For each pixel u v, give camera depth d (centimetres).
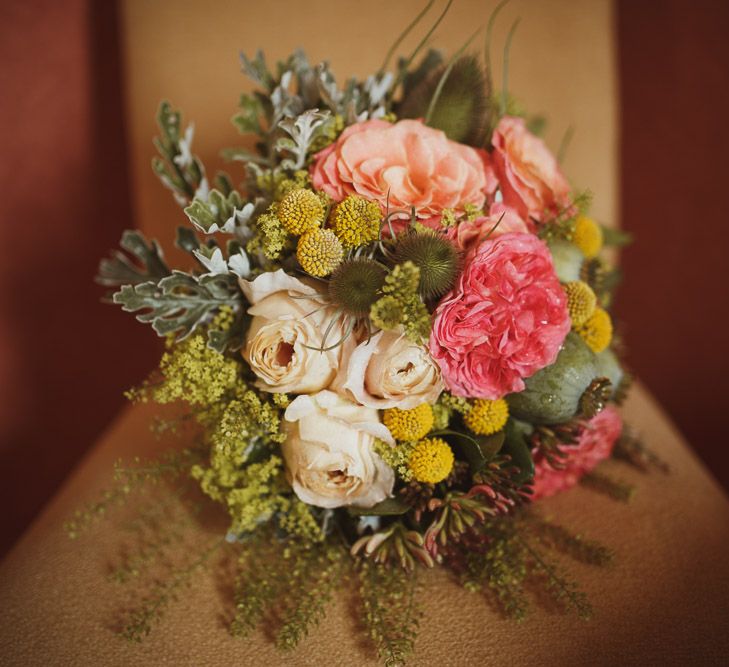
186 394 63
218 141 100
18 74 118
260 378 59
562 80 102
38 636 60
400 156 61
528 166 69
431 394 57
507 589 60
